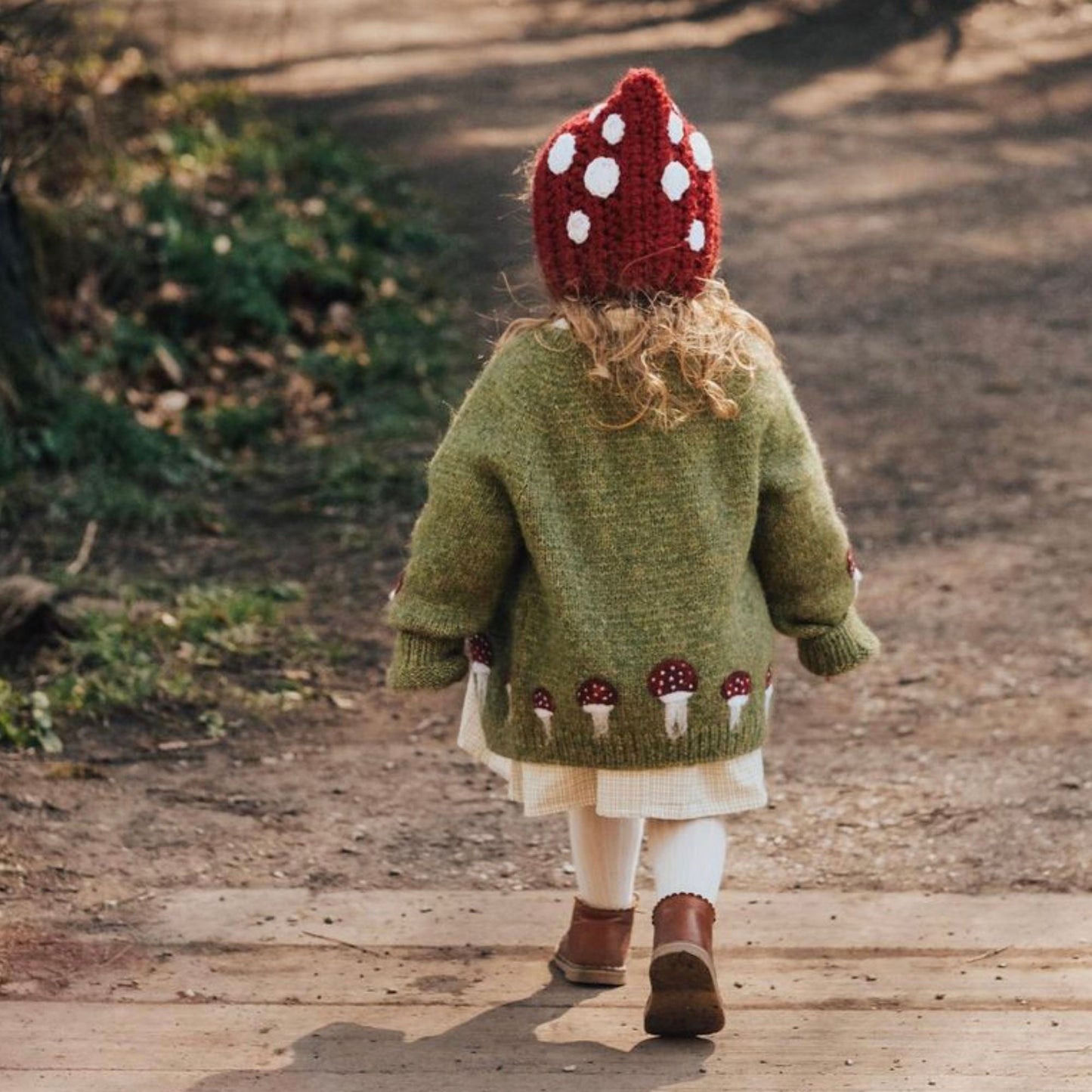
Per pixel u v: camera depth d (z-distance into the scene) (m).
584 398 4.27
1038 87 21.25
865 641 4.66
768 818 6.30
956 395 11.61
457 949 5.24
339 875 5.87
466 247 14.53
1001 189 17.06
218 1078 4.38
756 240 15.49
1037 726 7.05
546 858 6.03
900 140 19.11
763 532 4.46
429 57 23.44
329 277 12.70
